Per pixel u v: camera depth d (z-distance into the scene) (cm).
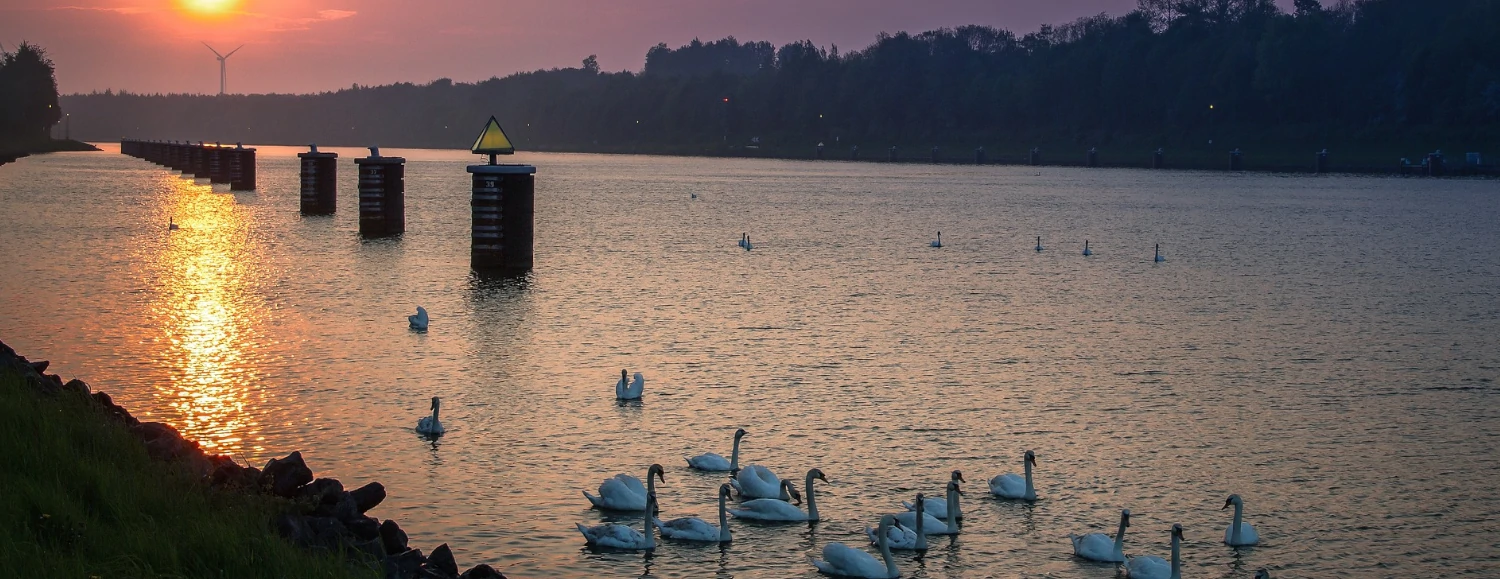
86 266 6269
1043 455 3186
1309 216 11256
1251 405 3709
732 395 3719
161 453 2322
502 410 3506
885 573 2423
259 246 7425
